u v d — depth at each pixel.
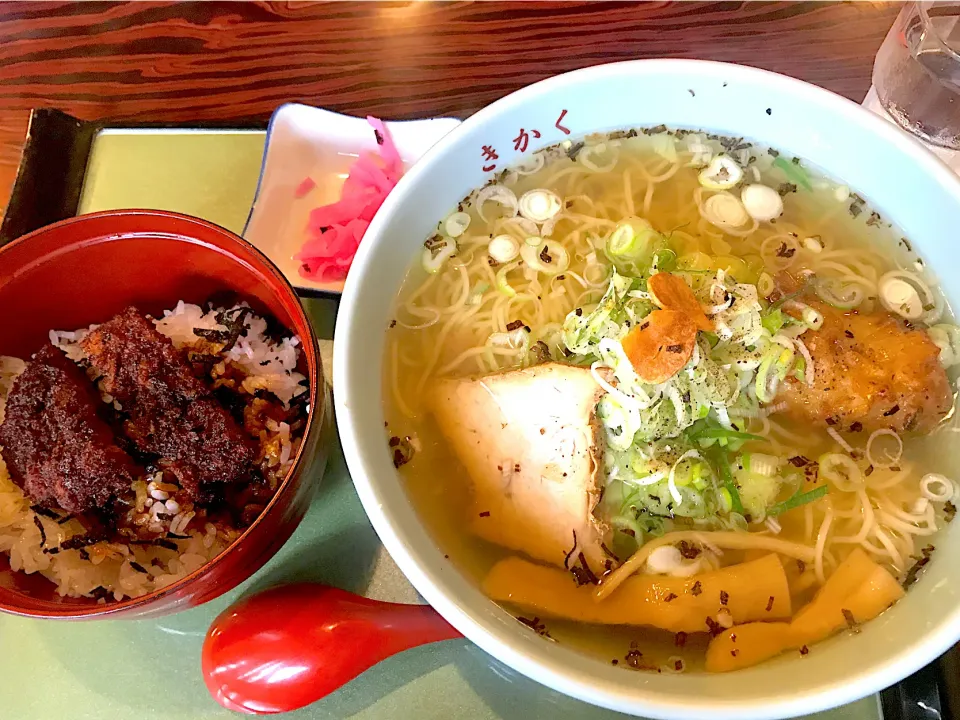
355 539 0.28
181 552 0.26
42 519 0.26
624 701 0.19
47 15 0.40
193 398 0.27
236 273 0.29
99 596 0.26
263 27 0.39
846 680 0.19
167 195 0.35
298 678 0.24
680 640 0.23
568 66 0.37
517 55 0.38
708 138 0.29
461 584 0.23
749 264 0.28
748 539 0.25
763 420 0.26
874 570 0.23
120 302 0.30
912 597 0.23
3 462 0.27
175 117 0.38
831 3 0.38
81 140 0.36
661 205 0.30
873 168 0.27
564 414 0.26
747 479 0.25
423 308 0.28
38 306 0.29
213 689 0.25
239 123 0.36
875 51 0.36
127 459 0.26
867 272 0.28
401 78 0.38
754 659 0.22
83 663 0.26
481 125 0.27
